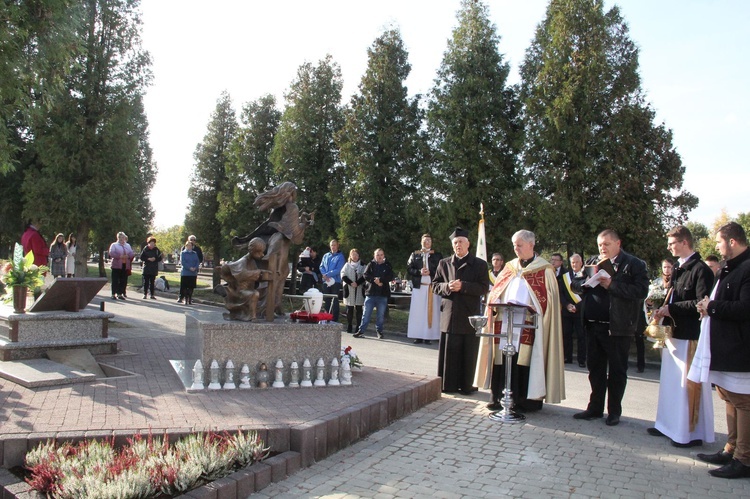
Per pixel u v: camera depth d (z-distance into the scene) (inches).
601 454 216.1
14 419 188.5
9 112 360.5
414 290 520.4
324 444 199.6
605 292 260.7
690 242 233.6
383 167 844.0
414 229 856.9
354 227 855.1
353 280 564.1
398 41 878.4
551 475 191.6
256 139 1167.0
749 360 193.8
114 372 286.8
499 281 277.7
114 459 159.5
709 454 214.8
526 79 805.2
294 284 962.7
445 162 794.2
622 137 661.3
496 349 274.8
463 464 198.7
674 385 234.1
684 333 229.9
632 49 699.4
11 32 333.1
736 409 197.2
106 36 789.9
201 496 150.9
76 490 142.6
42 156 776.9
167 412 205.0
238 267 270.7
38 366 268.2
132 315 573.6
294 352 259.9
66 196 780.0
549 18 764.0
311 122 1003.9
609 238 253.1
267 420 200.1
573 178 677.9
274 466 176.1
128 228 837.8
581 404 304.8
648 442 234.2
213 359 244.8
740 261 202.1
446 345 308.8
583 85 670.5
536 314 265.0
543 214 687.1
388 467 193.0
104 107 802.2
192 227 1346.0
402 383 277.3
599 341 262.5
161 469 153.3
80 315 317.7
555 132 690.2
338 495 168.2
